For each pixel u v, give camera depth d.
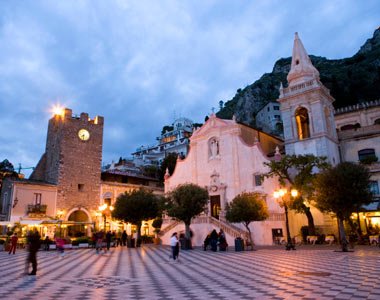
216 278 13.38
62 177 44.69
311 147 38.75
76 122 47.75
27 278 13.84
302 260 18.94
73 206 44.84
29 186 41.44
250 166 40.88
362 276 12.63
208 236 30.56
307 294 9.55
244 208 29.31
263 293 9.90
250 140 46.53
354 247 26.97
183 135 133.62
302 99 40.50
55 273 15.45
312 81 40.25
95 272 15.74
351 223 30.66
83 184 46.56
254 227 36.47
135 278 13.72
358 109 48.88
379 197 34.84
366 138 40.03
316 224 35.69
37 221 36.28
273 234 35.50
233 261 19.83
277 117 93.88
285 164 33.44
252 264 18.00
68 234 43.62
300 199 31.56
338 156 41.09
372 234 32.34
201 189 34.44
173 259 21.20
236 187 41.31
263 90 111.88
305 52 44.34
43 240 32.59
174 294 10.12
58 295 10.09
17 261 21.28
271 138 52.25
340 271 14.12
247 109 110.31
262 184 39.16
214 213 42.44
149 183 57.84
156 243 41.84
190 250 30.44
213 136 45.22
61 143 45.66
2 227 40.19
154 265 18.59
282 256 21.80
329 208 25.30
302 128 42.38
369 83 70.56
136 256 24.48
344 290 10.02
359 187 24.70
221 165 43.56
